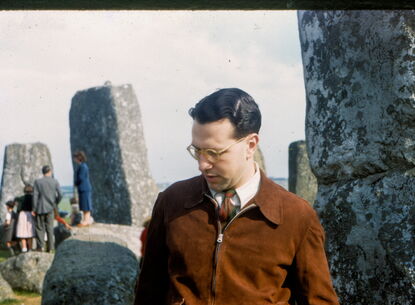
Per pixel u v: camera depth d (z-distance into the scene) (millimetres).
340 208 3234
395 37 2861
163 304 2387
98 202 17625
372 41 3002
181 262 2193
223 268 2135
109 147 17250
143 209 16891
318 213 3406
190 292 2170
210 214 2191
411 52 2811
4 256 13172
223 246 2148
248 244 2137
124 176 16891
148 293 2371
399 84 2848
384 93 2947
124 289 5652
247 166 2178
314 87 3443
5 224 12852
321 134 3389
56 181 12844
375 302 3012
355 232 3135
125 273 5883
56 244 13750
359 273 3105
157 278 2371
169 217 2256
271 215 2146
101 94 17547
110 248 6512
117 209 17031
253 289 2127
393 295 2910
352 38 3139
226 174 2119
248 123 2102
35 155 19703
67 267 5844
